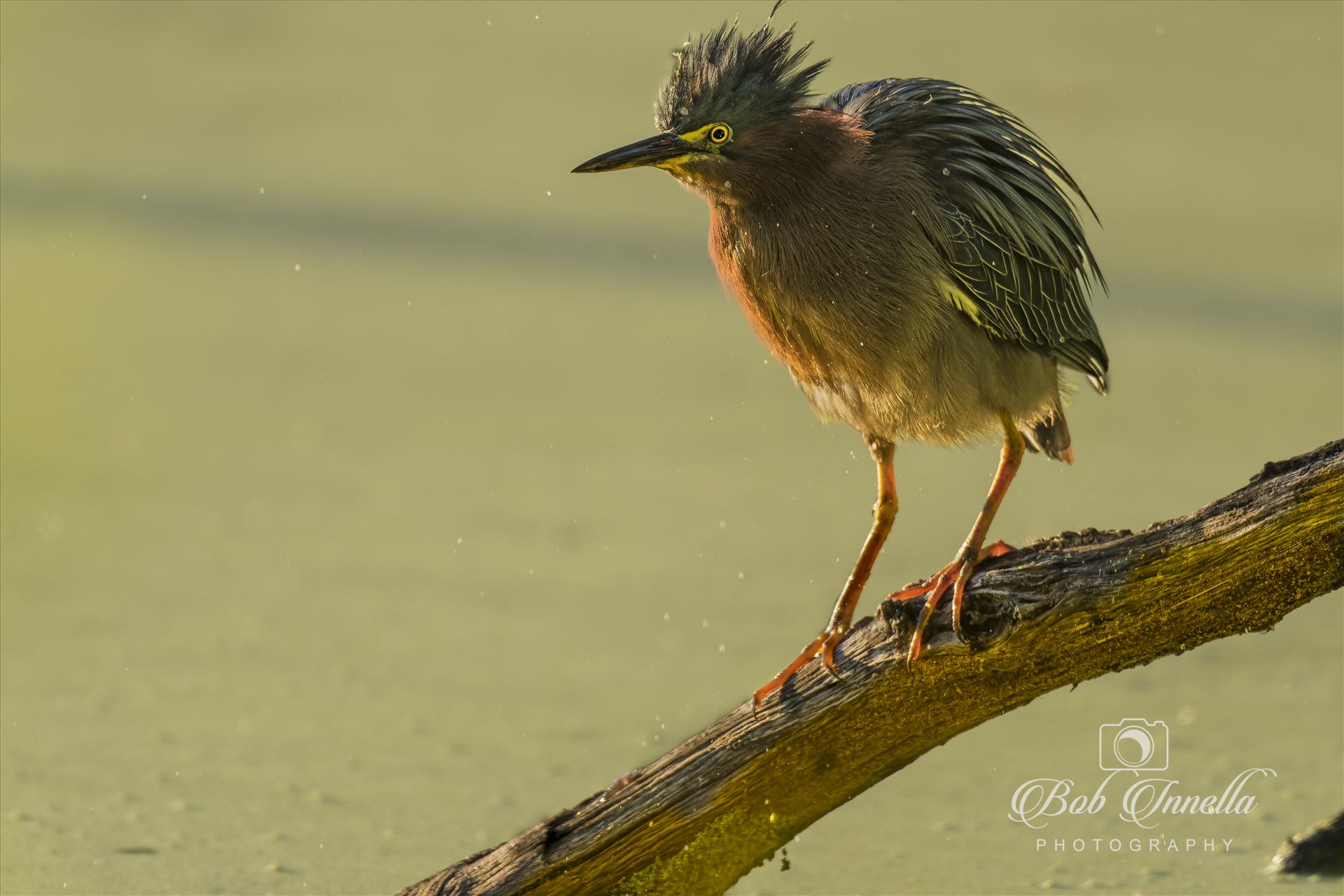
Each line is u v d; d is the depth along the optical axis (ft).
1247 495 21.30
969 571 22.52
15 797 31.22
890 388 26.27
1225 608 21.57
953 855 29.04
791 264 25.75
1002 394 26.53
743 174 25.61
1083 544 21.91
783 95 25.64
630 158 25.58
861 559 27.27
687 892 22.90
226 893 27.48
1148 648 21.84
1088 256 29.01
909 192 25.79
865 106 27.07
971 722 22.56
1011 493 50.31
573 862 22.56
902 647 22.16
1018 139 27.96
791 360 26.91
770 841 22.94
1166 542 21.38
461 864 23.25
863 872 28.40
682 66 26.13
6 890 27.45
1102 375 29.45
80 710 35.45
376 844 29.45
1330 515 21.11
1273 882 27.43
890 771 23.04
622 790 22.62
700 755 22.59
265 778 32.24
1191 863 28.32
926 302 25.73
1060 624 21.61
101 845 29.30
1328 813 29.99
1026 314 26.76
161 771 32.55
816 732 22.56
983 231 26.25
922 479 52.34
